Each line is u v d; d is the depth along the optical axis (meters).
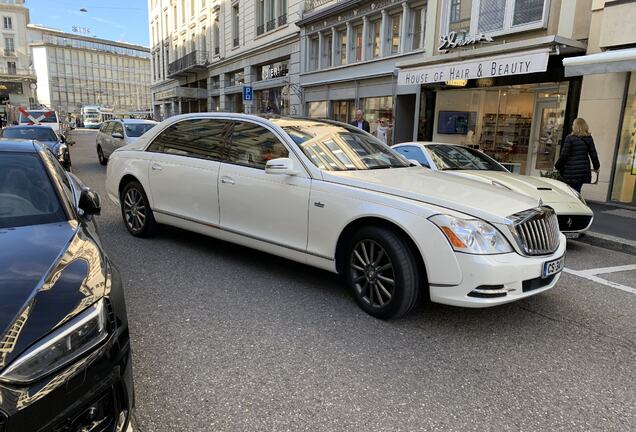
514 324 3.91
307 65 21.86
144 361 3.12
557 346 3.55
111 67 119.12
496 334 3.71
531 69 9.90
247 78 28.48
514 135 12.85
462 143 14.26
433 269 3.49
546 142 12.04
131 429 2.04
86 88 114.56
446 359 3.29
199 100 38.84
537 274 3.57
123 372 2.02
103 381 1.91
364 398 2.79
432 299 3.56
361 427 2.53
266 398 2.76
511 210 3.62
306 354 3.29
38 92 109.31
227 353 3.26
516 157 12.85
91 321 1.96
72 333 1.87
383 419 2.61
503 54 10.59
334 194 4.04
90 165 16.50
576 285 5.01
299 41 22.31
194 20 36.50
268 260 5.39
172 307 4.02
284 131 4.63
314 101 21.67
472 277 3.36
